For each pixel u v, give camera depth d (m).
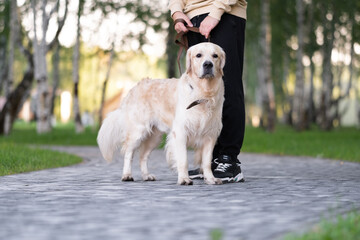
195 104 6.09
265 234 3.40
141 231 3.51
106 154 7.15
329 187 5.92
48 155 10.58
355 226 3.33
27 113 61.66
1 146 12.12
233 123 6.61
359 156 11.48
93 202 4.74
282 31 36.78
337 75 40.00
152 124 6.77
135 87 7.00
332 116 41.41
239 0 6.80
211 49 6.10
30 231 3.51
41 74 24.59
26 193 5.36
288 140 19.38
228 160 6.55
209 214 4.12
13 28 25.22
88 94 56.50
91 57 29.84
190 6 6.86
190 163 10.16
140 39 27.44
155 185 6.15
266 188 5.82
